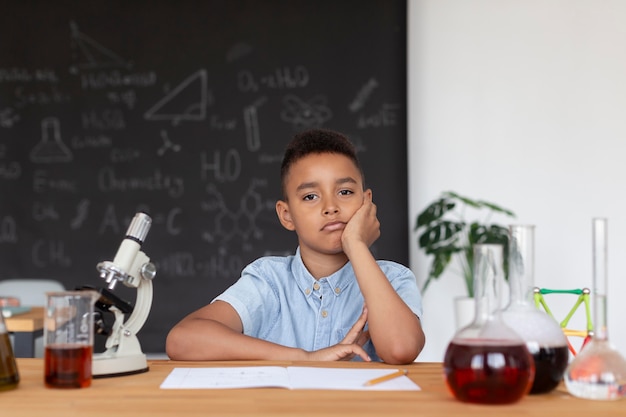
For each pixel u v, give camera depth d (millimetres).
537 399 877
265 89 3559
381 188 3449
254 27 3576
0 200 3551
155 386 946
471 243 3283
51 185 3555
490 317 855
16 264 3529
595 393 867
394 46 3512
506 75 3592
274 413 786
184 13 3592
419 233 3564
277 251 3516
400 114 3482
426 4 3617
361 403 838
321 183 1397
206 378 995
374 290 1230
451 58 3604
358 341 1388
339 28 3545
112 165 3561
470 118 3588
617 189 3547
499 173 3568
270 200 3533
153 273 1126
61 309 938
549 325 917
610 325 3521
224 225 3533
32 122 3578
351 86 3520
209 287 3514
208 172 3549
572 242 3545
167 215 3541
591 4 3588
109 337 1071
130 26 3594
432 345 3545
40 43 3592
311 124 3527
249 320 1451
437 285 3557
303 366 1113
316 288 1478
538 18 3598
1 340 922
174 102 3574
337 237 1394
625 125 3557
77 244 3535
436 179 3578
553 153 3566
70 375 925
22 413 796
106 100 3580
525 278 946
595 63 3576
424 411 800
